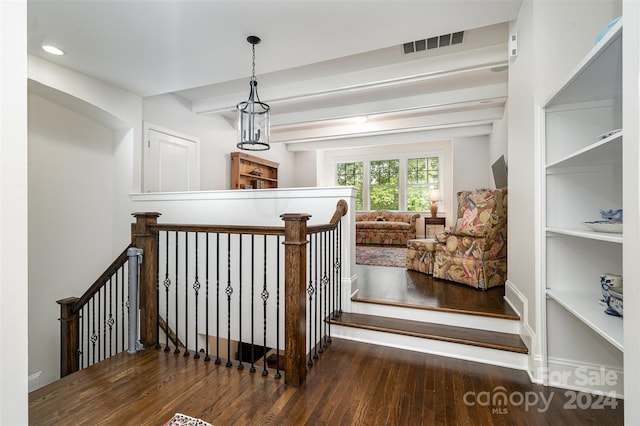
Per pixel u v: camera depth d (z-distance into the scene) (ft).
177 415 4.87
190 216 11.51
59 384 5.75
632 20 2.67
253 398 5.39
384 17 7.59
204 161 16.08
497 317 7.52
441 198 25.08
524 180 6.94
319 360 6.89
